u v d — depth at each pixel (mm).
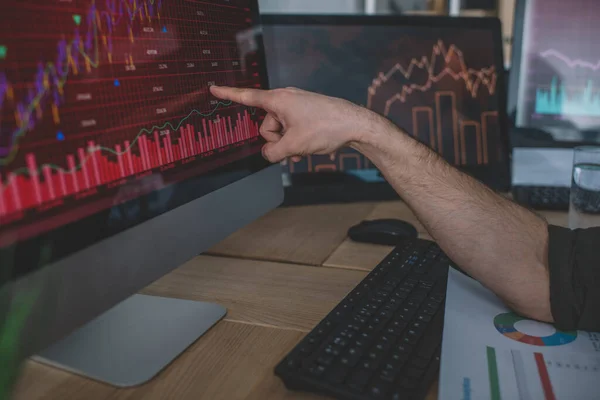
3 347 419
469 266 634
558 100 1245
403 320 581
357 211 1168
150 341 575
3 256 416
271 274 798
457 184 661
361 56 1223
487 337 562
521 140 1281
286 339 596
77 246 484
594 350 541
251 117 804
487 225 629
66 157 477
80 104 493
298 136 678
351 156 1222
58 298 464
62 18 477
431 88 1264
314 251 904
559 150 1272
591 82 1223
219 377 519
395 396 454
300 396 485
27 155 438
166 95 616
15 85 430
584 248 587
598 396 461
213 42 725
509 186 1295
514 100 1268
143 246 567
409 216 1114
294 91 680
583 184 1004
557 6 1211
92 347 562
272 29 1157
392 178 676
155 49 601
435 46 1262
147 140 581
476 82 1289
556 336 568
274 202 853
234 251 903
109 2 531
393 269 727
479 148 1292
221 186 716
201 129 681
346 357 507
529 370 501
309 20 1184
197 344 583
